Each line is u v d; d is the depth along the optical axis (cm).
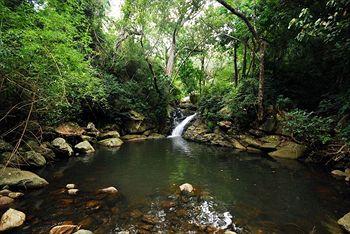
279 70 1281
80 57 812
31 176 588
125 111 1510
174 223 436
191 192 596
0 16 566
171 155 1019
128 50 1733
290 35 1102
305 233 409
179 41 2277
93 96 1091
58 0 770
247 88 1288
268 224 440
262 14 1177
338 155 812
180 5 1541
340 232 412
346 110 857
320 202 543
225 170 800
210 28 1808
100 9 1523
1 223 395
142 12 1492
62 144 902
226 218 461
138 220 443
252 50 1528
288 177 725
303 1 962
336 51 910
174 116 1944
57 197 534
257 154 1060
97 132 1284
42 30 630
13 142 760
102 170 764
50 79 650
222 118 1377
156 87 1716
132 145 1248
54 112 802
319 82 1121
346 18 702
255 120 1217
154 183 656
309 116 923
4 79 583
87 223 425
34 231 391
